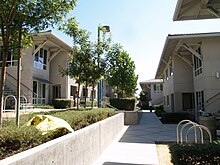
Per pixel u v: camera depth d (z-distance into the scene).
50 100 23.39
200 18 7.62
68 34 10.86
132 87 25.67
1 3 4.29
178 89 17.75
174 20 7.70
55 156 3.58
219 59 14.09
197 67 16.23
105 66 11.51
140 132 11.25
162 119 17.31
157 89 40.28
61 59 23.77
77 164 4.57
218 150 4.05
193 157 4.07
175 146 4.34
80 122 6.47
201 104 15.23
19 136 3.50
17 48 5.05
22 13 4.66
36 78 20.27
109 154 6.75
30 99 19.42
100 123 6.75
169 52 17.59
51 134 4.32
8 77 19.78
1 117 4.62
